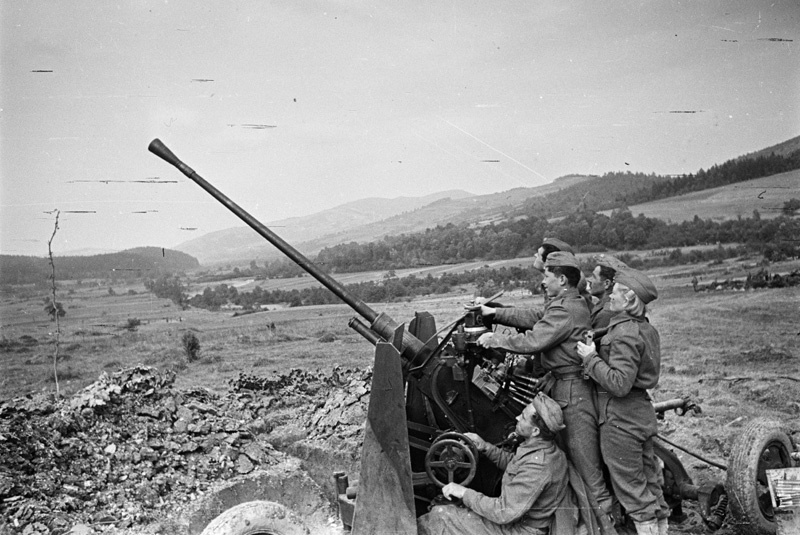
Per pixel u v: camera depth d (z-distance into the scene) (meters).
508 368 4.77
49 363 16.19
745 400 8.92
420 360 4.67
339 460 6.84
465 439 4.41
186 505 5.62
